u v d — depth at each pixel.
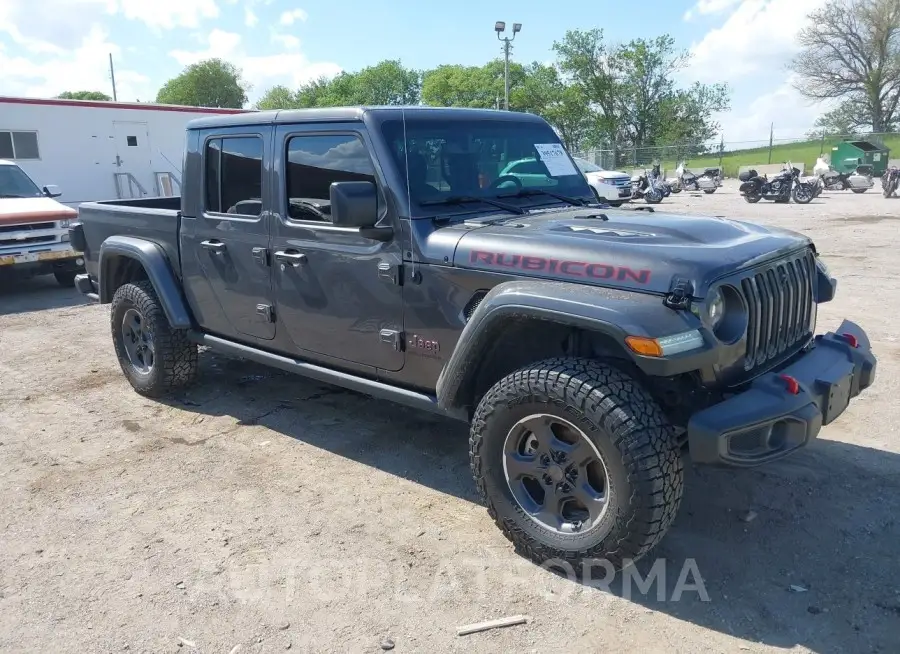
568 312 2.93
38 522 3.76
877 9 46.38
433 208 3.70
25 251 9.78
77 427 5.02
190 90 76.44
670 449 2.89
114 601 3.10
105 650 2.80
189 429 4.94
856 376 3.45
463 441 4.67
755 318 3.10
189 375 5.41
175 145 19.08
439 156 3.88
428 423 4.96
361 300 3.86
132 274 5.71
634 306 2.85
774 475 4.02
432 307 3.56
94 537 3.61
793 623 2.85
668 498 2.88
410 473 4.23
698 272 2.87
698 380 3.05
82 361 6.67
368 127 3.73
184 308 5.02
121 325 5.60
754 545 3.38
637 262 2.97
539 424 3.14
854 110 49.59
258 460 4.44
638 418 2.85
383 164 3.67
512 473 3.27
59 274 10.60
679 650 2.73
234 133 4.42
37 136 16.55
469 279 3.39
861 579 3.11
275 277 4.29
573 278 3.09
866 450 4.29
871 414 4.78
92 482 4.20
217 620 2.96
